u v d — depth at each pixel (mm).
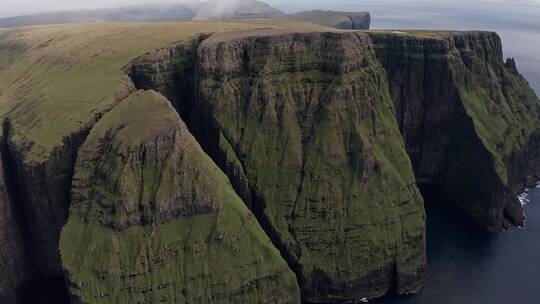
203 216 153375
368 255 169875
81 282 139750
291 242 172750
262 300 151625
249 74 197125
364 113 199500
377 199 179875
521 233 199875
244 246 154250
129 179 149000
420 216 184000
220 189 159250
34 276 173125
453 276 171875
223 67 192875
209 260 148875
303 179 183250
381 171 184500
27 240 174750
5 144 179000
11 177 174750
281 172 184875
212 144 194250
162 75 197125
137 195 149250
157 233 147750
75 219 151750
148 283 142750
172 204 150000
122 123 160375
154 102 170000
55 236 169875
